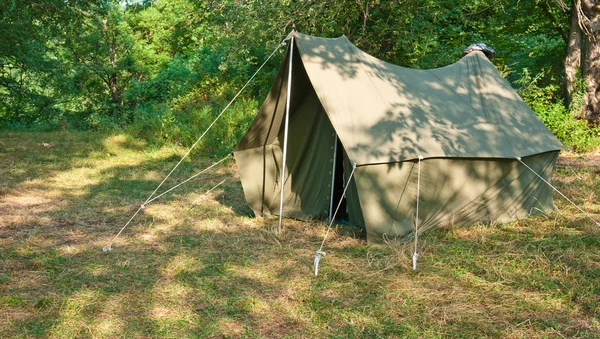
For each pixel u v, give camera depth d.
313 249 5.79
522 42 19.89
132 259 5.43
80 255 5.55
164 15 25.28
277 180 7.43
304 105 7.13
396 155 6.00
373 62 7.01
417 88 7.06
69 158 11.82
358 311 4.20
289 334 3.84
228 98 16.75
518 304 4.30
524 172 6.86
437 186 6.27
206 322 4.02
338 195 7.19
